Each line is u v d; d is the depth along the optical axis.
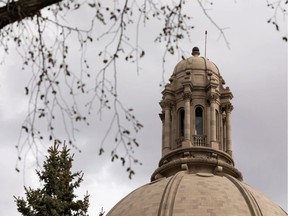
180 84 88.62
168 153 84.62
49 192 59.50
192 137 85.19
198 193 76.06
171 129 87.44
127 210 76.44
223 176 81.94
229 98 89.00
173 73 90.81
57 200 58.44
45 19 16.58
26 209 57.72
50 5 16.64
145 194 78.06
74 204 59.19
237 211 74.06
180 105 87.62
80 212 59.16
